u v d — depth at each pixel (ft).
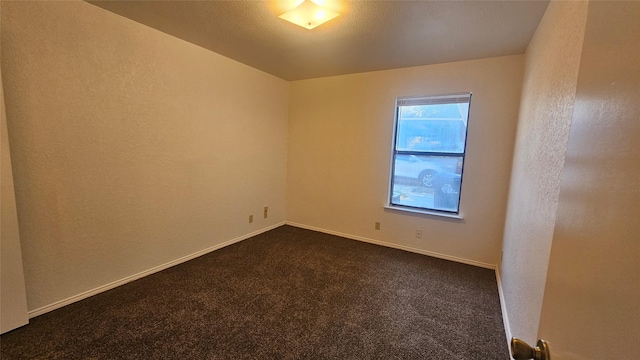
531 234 5.16
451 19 6.84
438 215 10.72
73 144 6.77
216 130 10.39
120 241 7.88
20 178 6.03
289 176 14.35
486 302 7.63
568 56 4.02
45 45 6.15
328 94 12.78
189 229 9.80
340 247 11.58
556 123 4.28
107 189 7.48
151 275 8.64
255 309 7.04
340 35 8.04
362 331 6.31
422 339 6.11
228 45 9.21
